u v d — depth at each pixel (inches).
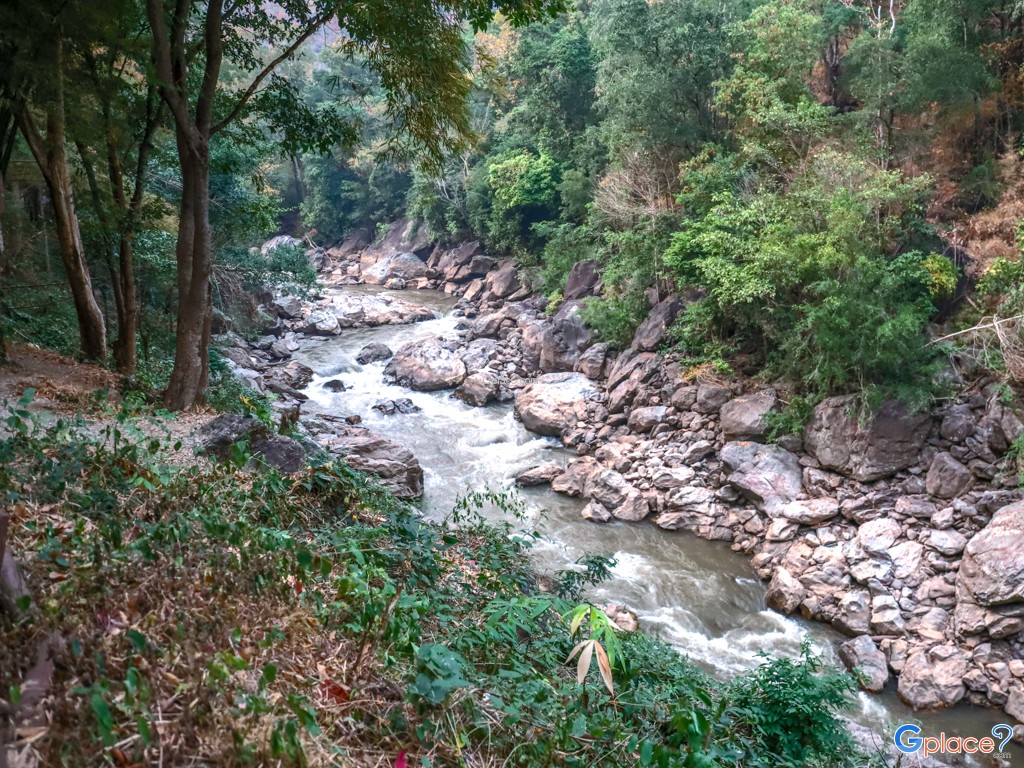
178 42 409.7
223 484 219.5
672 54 932.0
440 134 478.3
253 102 491.8
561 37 1316.4
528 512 684.1
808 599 550.0
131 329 540.4
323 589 179.0
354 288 1736.0
